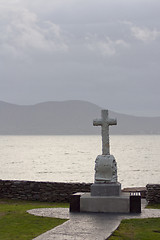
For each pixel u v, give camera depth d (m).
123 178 82.12
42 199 22.83
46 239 12.82
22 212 17.75
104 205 17.58
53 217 16.50
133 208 17.45
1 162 129.88
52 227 14.77
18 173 95.31
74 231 13.90
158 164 120.00
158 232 14.08
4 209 18.88
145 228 14.56
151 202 21.47
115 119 18.88
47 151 198.88
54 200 22.66
